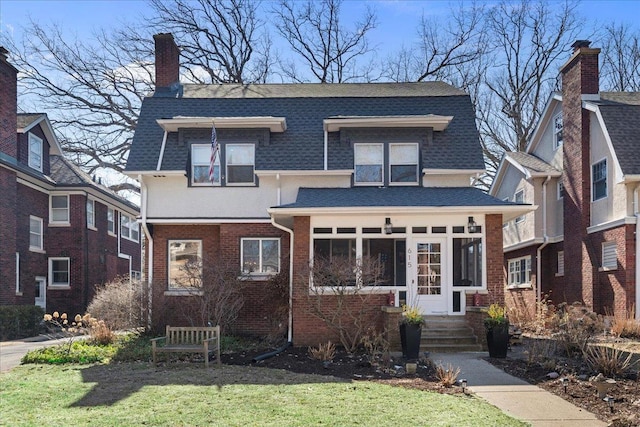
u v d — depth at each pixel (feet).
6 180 73.00
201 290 54.19
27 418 26.05
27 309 72.13
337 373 37.35
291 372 37.68
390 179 61.98
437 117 60.90
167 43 73.15
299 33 122.62
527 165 83.20
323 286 49.65
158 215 61.16
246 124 61.87
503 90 121.39
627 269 60.23
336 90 75.20
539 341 52.21
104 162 115.14
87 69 111.45
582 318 43.62
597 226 66.80
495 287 51.57
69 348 46.52
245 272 59.11
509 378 35.76
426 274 52.42
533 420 26.04
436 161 61.52
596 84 71.15
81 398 30.12
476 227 52.24
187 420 25.44
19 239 78.59
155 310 56.13
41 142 85.71
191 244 62.18
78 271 87.45
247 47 120.67
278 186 61.21
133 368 39.99
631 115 65.82
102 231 97.40
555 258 79.15
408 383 34.06
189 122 61.11
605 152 66.08
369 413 26.48
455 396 30.53
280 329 54.34
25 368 41.37
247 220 60.80
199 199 61.41
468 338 49.44
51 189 86.84
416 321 43.78
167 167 60.80
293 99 68.13
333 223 52.49
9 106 74.69
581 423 25.58
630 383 32.27
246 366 40.47
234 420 25.38
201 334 45.68
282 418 25.67
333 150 62.44
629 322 53.88
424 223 52.70
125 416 26.18
